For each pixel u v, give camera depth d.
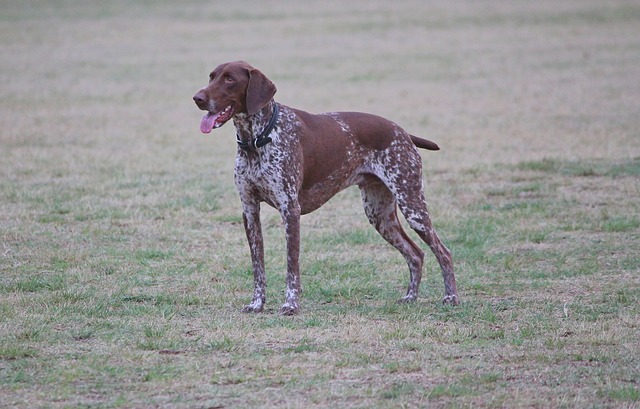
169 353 9.29
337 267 12.96
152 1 54.28
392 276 12.62
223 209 16.22
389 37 42.53
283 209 10.77
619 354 9.16
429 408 7.86
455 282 11.45
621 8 47.50
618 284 11.94
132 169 19.61
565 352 9.26
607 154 20.59
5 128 24.83
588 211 15.86
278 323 10.33
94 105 28.94
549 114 26.47
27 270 12.51
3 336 9.65
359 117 11.41
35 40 42.44
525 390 8.24
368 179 11.54
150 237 14.39
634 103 27.75
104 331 9.98
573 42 40.03
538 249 13.81
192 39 42.56
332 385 8.39
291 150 10.69
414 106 28.28
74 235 14.35
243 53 38.81
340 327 10.19
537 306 11.05
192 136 24.25
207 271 12.69
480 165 19.84
